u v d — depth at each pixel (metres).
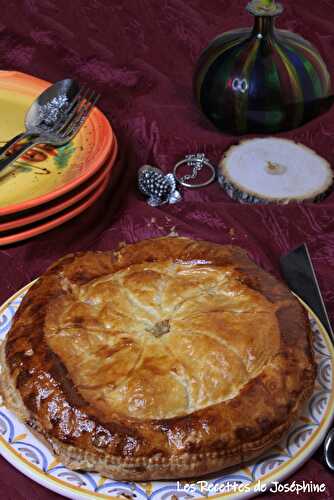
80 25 1.04
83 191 0.78
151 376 0.62
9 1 1.04
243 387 0.62
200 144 0.92
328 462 0.62
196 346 0.64
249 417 0.61
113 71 1.01
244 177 0.87
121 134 0.93
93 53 1.03
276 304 0.67
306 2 1.10
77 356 0.64
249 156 0.89
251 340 0.64
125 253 0.72
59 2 1.05
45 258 0.79
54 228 0.80
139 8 1.06
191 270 0.70
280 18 1.08
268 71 0.90
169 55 1.04
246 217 0.83
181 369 0.63
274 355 0.64
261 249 0.81
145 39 1.04
